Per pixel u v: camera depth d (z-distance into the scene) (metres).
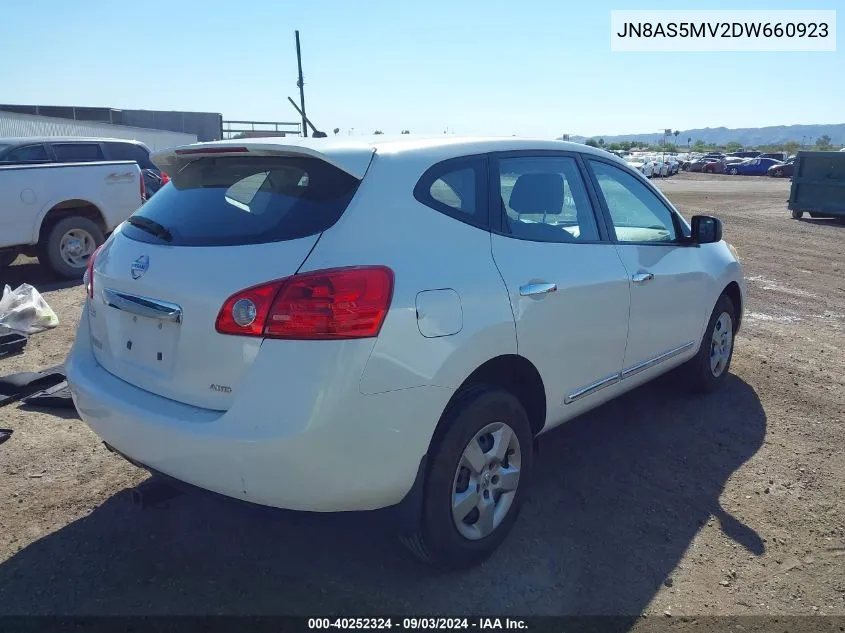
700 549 3.37
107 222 9.49
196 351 2.69
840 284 9.87
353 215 2.73
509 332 3.09
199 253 2.77
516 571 3.16
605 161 4.19
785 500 3.84
